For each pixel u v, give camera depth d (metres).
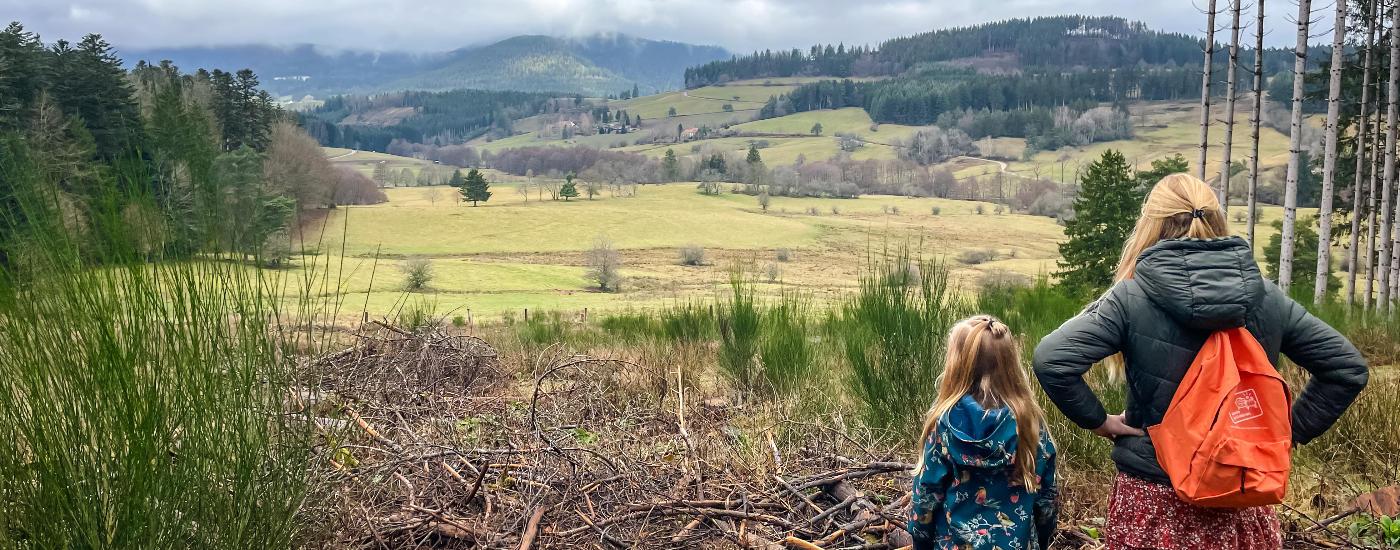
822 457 3.80
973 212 131.38
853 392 5.06
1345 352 1.91
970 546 2.26
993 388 2.28
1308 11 13.62
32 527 1.90
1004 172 190.12
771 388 5.53
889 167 183.25
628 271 71.62
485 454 3.65
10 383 1.86
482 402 5.31
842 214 123.31
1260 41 14.72
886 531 3.13
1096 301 2.16
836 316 7.18
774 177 150.25
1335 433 3.93
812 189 150.25
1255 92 14.91
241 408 2.16
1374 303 15.86
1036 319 7.89
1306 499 3.49
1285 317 1.96
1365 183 21.52
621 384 5.81
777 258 80.62
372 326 6.72
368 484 3.22
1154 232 2.12
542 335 10.07
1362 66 18.02
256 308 2.17
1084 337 2.02
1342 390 1.93
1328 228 14.82
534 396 4.25
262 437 2.23
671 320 8.16
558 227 98.19
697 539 3.13
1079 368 2.00
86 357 1.88
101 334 1.87
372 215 93.00
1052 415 4.05
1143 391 2.00
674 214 109.56
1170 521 1.99
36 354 1.85
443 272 61.19
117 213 1.86
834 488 3.50
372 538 2.94
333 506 2.74
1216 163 104.31
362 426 3.86
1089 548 3.04
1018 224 109.12
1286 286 13.93
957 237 91.25
